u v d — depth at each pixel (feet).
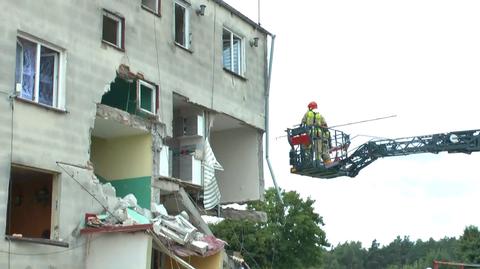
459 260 207.92
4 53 46.88
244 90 73.26
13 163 46.34
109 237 50.57
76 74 52.60
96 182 52.65
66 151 50.57
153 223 52.37
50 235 49.44
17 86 47.50
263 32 78.13
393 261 410.31
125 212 53.31
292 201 155.43
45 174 51.83
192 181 65.46
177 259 52.75
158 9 62.75
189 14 67.10
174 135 67.92
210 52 69.00
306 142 76.33
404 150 79.56
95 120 55.93
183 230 55.21
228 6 72.08
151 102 60.90
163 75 62.03
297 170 77.20
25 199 54.90
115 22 58.44
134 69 58.65
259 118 75.05
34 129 48.26
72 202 50.34
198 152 66.80
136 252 49.57
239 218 73.92
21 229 54.44
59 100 51.08
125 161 60.80
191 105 66.49
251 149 75.10
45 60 51.03
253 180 74.38
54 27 51.31
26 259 45.98
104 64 55.52
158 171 60.08
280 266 152.35
